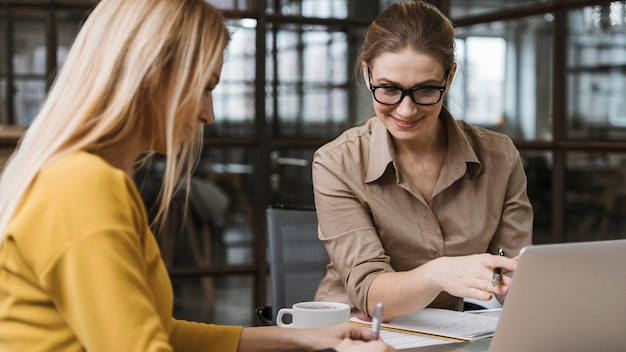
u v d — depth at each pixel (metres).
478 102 3.92
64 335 1.09
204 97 1.23
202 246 3.93
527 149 3.48
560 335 1.30
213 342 1.41
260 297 3.82
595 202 3.35
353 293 1.74
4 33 3.50
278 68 3.78
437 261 1.58
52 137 1.13
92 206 1.06
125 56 1.15
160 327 1.07
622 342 1.35
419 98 1.76
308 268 2.10
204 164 3.87
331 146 1.99
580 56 3.29
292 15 3.77
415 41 1.74
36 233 1.07
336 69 3.85
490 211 1.98
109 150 1.16
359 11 3.86
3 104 3.53
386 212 1.91
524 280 1.23
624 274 1.31
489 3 3.56
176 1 1.17
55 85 1.18
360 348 1.19
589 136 3.29
